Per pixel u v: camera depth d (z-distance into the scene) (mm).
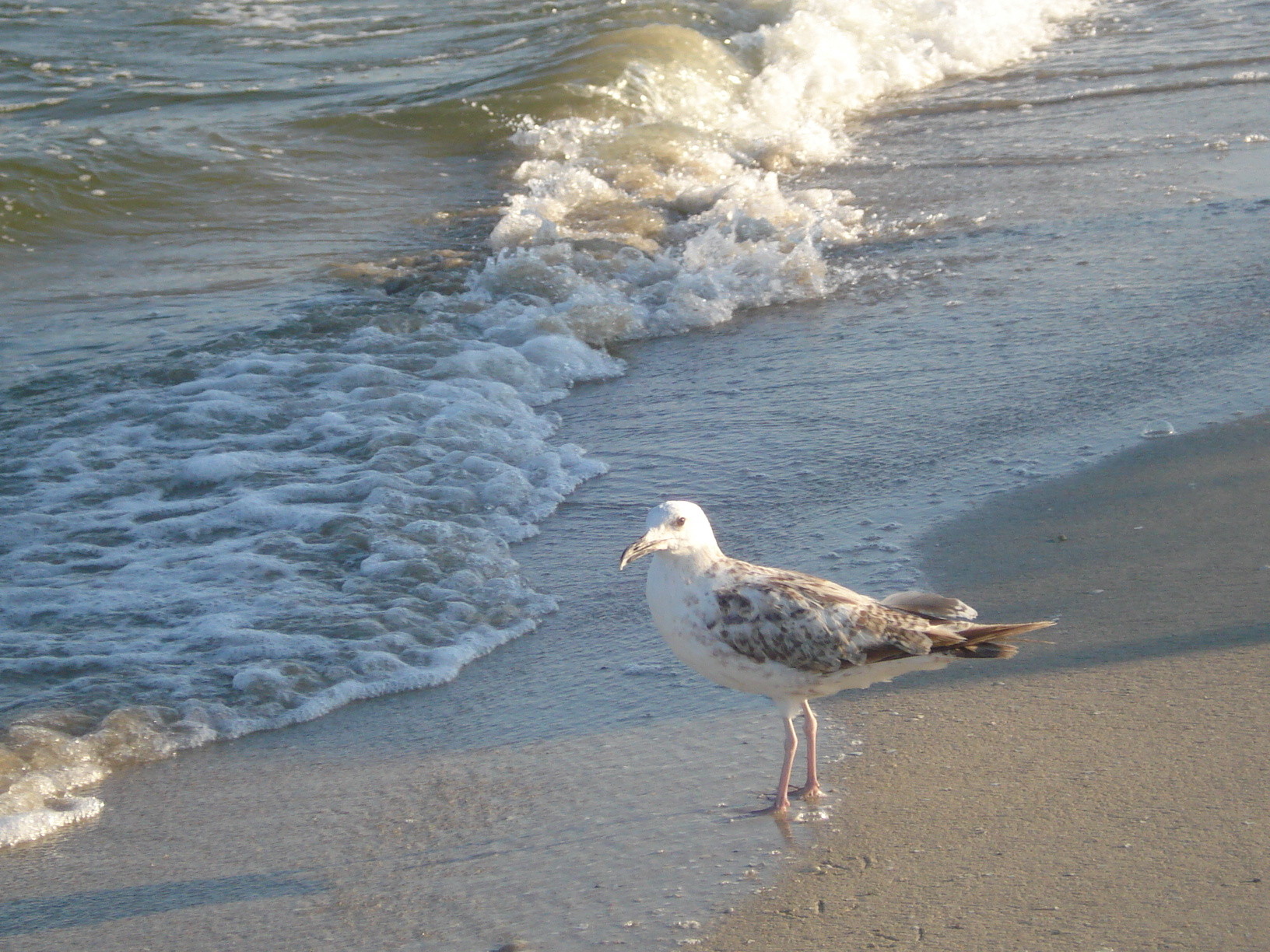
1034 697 5688
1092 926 4172
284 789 5703
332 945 4523
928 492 8094
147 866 5148
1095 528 7312
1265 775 4895
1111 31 23672
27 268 14133
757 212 14711
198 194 16531
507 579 7660
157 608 7383
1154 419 8680
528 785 5520
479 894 4734
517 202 15680
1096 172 15195
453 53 23969
